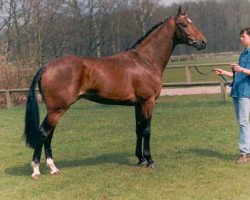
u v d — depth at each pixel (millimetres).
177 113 12836
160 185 6074
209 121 11141
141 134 7230
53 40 33281
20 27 30344
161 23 7297
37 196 5855
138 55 7043
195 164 7129
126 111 14172
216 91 18656
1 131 11391
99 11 36938
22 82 18828
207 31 66438
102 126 11430
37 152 6707
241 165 6965
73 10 34094
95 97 6797
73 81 6508
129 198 5598
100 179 6504
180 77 28672
